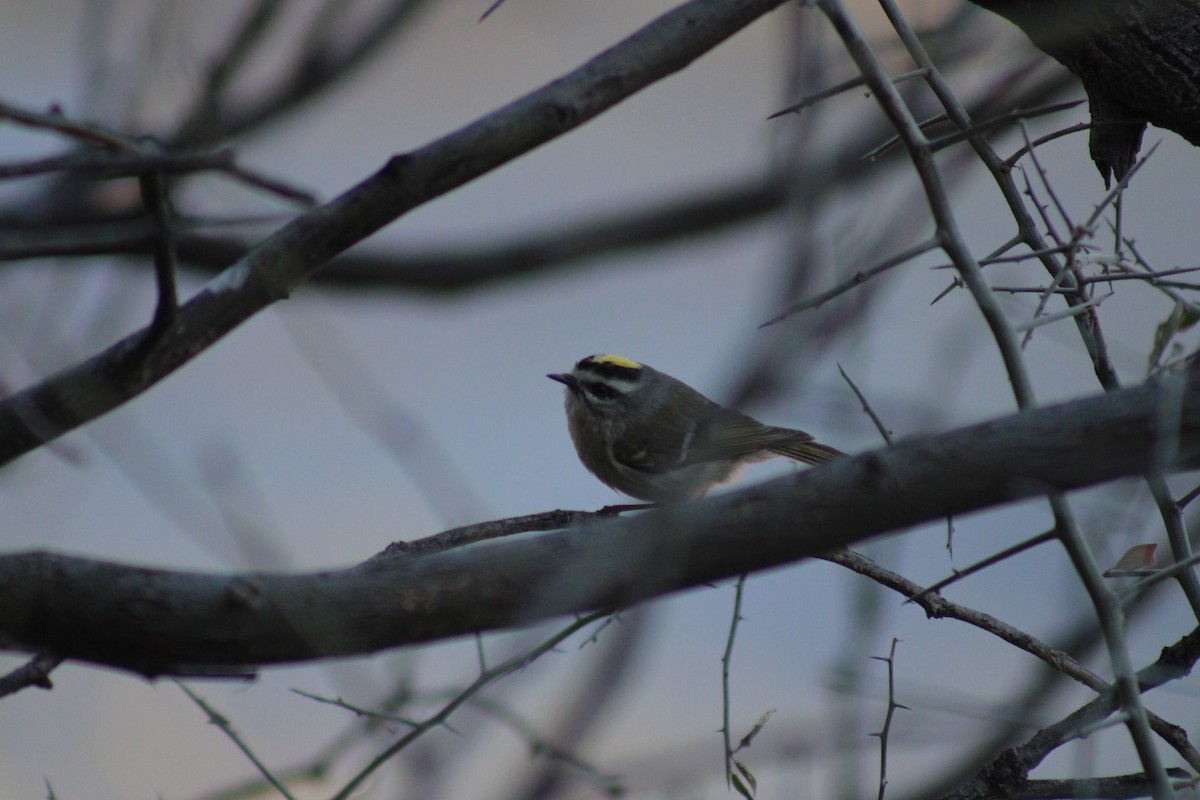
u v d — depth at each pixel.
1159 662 7.25
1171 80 7.99
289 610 4.80
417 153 6.20
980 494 4.90
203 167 4.65
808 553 4.91
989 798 7.17
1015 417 4.96
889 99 5.63
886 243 6.50
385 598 4.87
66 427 5.97
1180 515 7.24
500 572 4.90
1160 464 4.80
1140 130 8.48
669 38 6.43
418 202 6.27
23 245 5.15
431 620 4.93
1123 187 6.65
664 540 4.82
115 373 5.94
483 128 6.23
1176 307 7.39
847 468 4.90
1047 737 7.20
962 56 11.11
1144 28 8.09
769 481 4.89
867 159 6.93
